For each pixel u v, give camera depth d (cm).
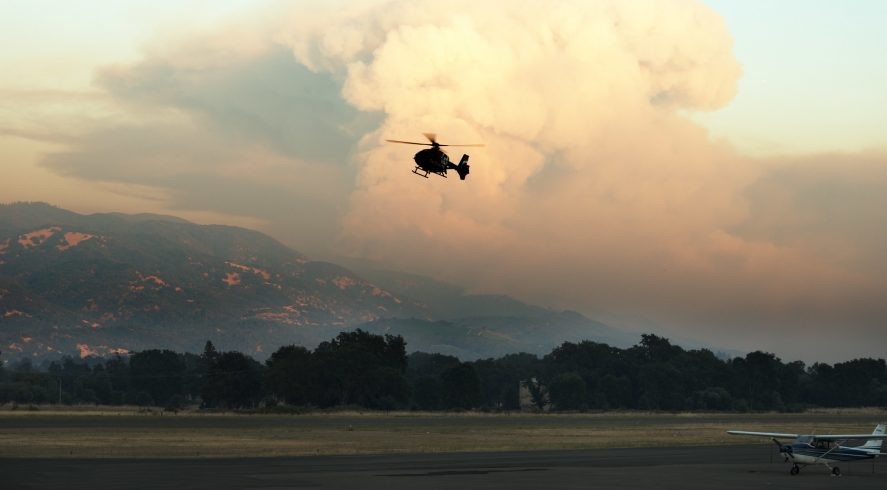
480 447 8712
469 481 5338
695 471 6206
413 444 9106
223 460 6731
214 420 15188
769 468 6612
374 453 7719
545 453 7931
